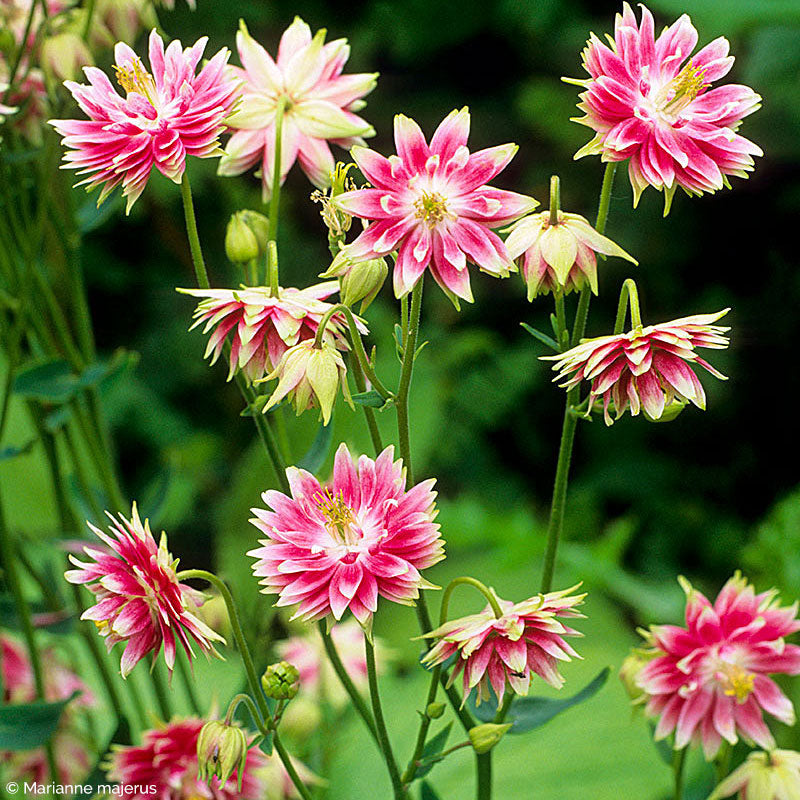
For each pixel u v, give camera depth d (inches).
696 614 25.3
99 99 24.4
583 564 40.1
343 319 24.4
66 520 28.8
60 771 29.1
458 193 23.7
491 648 23.6
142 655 23.9
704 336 23.6
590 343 23.7
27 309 28.0
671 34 24.2
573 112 55.7
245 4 50.5
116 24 28.0
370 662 24.2
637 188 23.9
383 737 24.6
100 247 54.9
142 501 29.1
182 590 23.7
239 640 24.2
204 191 53.8
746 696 25.2
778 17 34.9
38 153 27.3
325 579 23.4
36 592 33.9
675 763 26.1
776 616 25.3
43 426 28.5
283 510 23.7
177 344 55.5
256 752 26.3
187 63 24.3
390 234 23.6
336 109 25.6
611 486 56.1
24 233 27.8
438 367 55.9
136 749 26.0
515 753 33.0
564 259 23.7
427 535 23.4
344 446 23.7
